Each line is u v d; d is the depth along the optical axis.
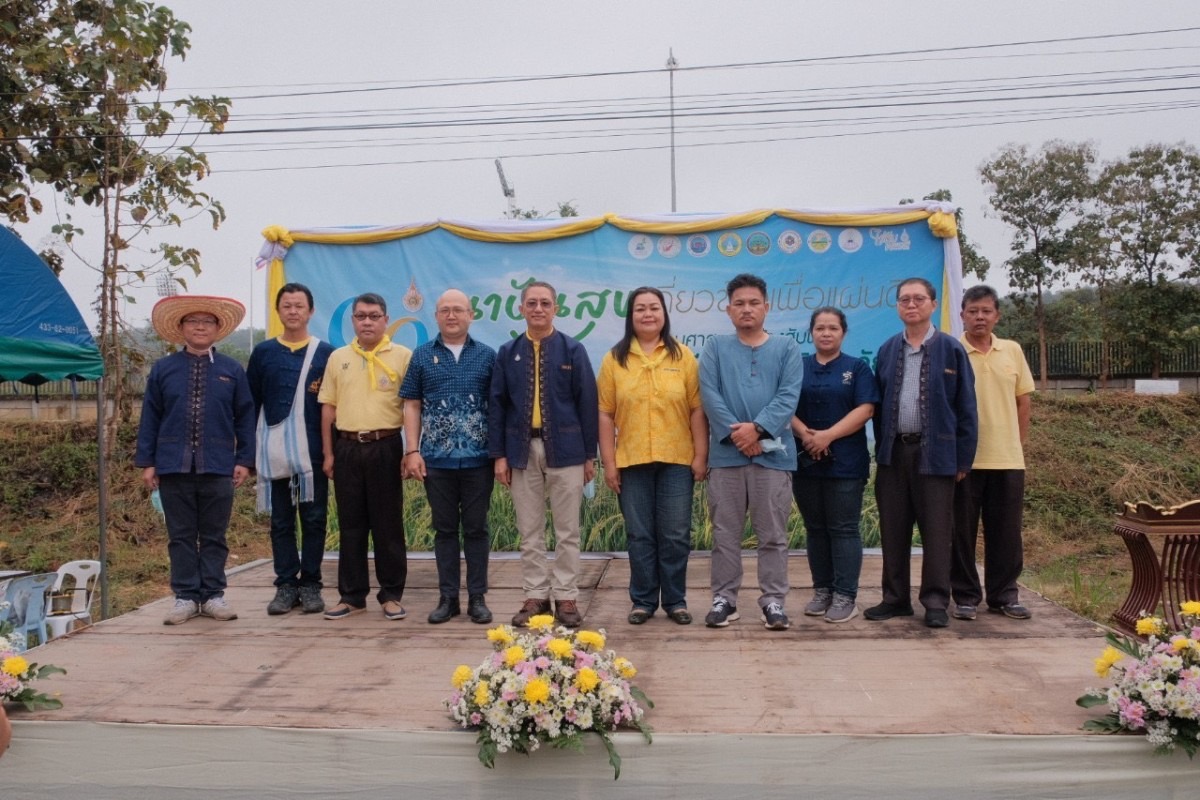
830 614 4.41
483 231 6.30
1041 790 3.01
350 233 6.37
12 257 5.04
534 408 4.40
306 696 3.49
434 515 4.54
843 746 3.03
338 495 4.65
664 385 4.39
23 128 9.02
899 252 6.07
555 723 2.98
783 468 4.32
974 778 3.02
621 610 4.75
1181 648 3.12
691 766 3.05
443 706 3.36
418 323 6.37
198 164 9.54
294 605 4.88
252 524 9.88
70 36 8.62
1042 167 19.05
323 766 3.13
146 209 9.43
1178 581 4.25
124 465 10.55
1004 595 4.52
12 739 3.23
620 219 6.21
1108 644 3.93
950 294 6.02
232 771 3.17
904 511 4.41
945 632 4.23
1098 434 13.02
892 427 4.37
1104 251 18.59
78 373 5.29
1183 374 18.62
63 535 9.56
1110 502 11.10
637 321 4.46
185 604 4.60
